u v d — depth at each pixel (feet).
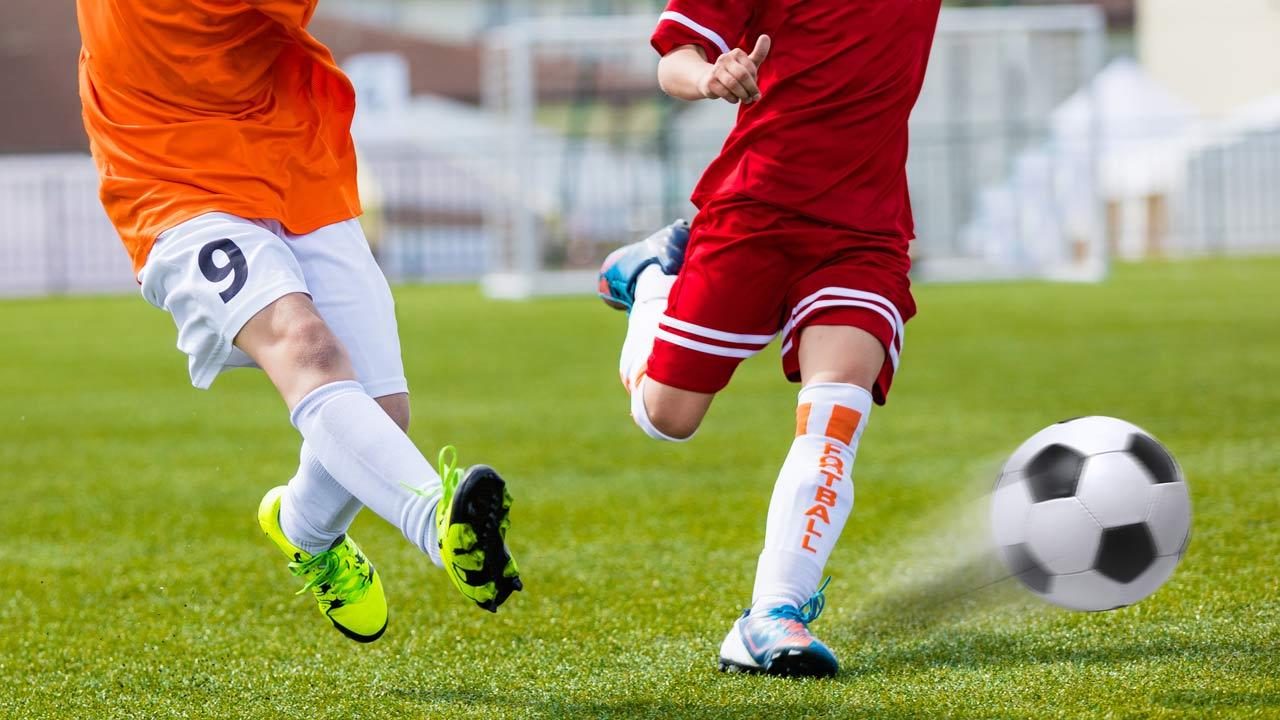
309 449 18.60
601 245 129.70
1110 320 77.41
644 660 19.08
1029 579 19.49
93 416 49.88
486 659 19.45
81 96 19.10
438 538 15.87
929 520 28.99
